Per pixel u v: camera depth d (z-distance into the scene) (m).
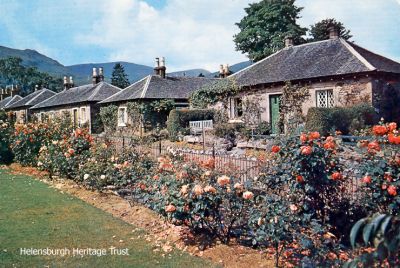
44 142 14.84
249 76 23.22
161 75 32.91
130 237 6.82
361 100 18.33
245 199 6.10
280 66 22.55
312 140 5.99
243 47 45.75
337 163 6.22
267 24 44.00
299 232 5.41
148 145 15.24
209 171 6.67
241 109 23.27
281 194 6.22
